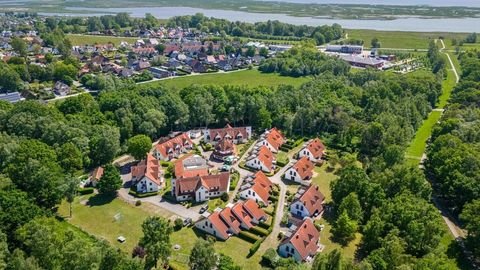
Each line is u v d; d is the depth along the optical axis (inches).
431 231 3818.9
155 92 7568.9
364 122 7003.0
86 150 5703.7
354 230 4256.9
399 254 3499.0
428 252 3759.8
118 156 6289.4
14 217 3814.0
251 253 4060.0
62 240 3481.8
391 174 4753.9
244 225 4478.3
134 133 6648.6
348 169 4901.6
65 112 6815.9
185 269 3764.8
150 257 3518.7
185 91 7800.2
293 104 7583.7
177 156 6348.4
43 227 3474.4
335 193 4795.8
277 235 4399.6
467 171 4832.7
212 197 5167.3
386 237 3809.1
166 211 4832.7
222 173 5310.0
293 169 5575.8
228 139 6727.4
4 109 6560.0
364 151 6382.9
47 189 4495.6
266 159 5940.0
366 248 4069.9
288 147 6599.4
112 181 5059.1
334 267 3203.7
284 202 5059.1
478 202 4188.0
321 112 6973.4
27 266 3014.3
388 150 5472.4
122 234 4355.3
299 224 4350.4
